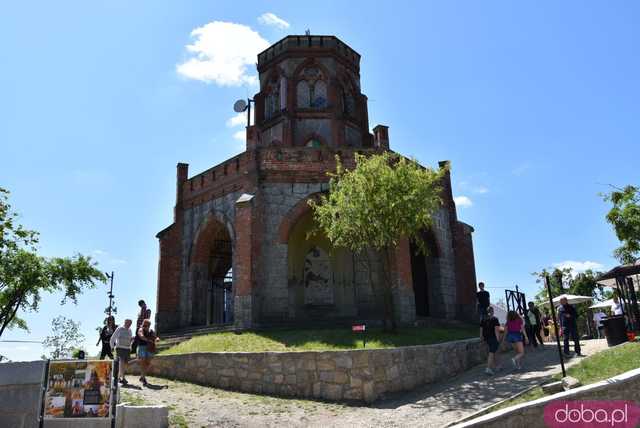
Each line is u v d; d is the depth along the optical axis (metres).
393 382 14.69
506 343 19.86
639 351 12.48
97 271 36.19
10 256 32.47
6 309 33.31
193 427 11.03
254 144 24.59
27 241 32.50
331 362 14.74
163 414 10.55
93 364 9.38
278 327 21.30
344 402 14.09
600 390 9.70
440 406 12.76
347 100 33.03
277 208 23.81
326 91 31.69
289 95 31.12
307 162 24.36
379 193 18.66
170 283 26.14
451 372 16.70
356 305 23.50
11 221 29.20
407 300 22.23
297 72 31.77
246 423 11.73
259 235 22.95
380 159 19.64
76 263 35.28
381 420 12.05
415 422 11.59
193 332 23.16
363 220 18.61
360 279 23.88
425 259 27.02
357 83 33.91
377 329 19.72
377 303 23.19
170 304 25.84
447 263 26.94
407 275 22.64
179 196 27.69
